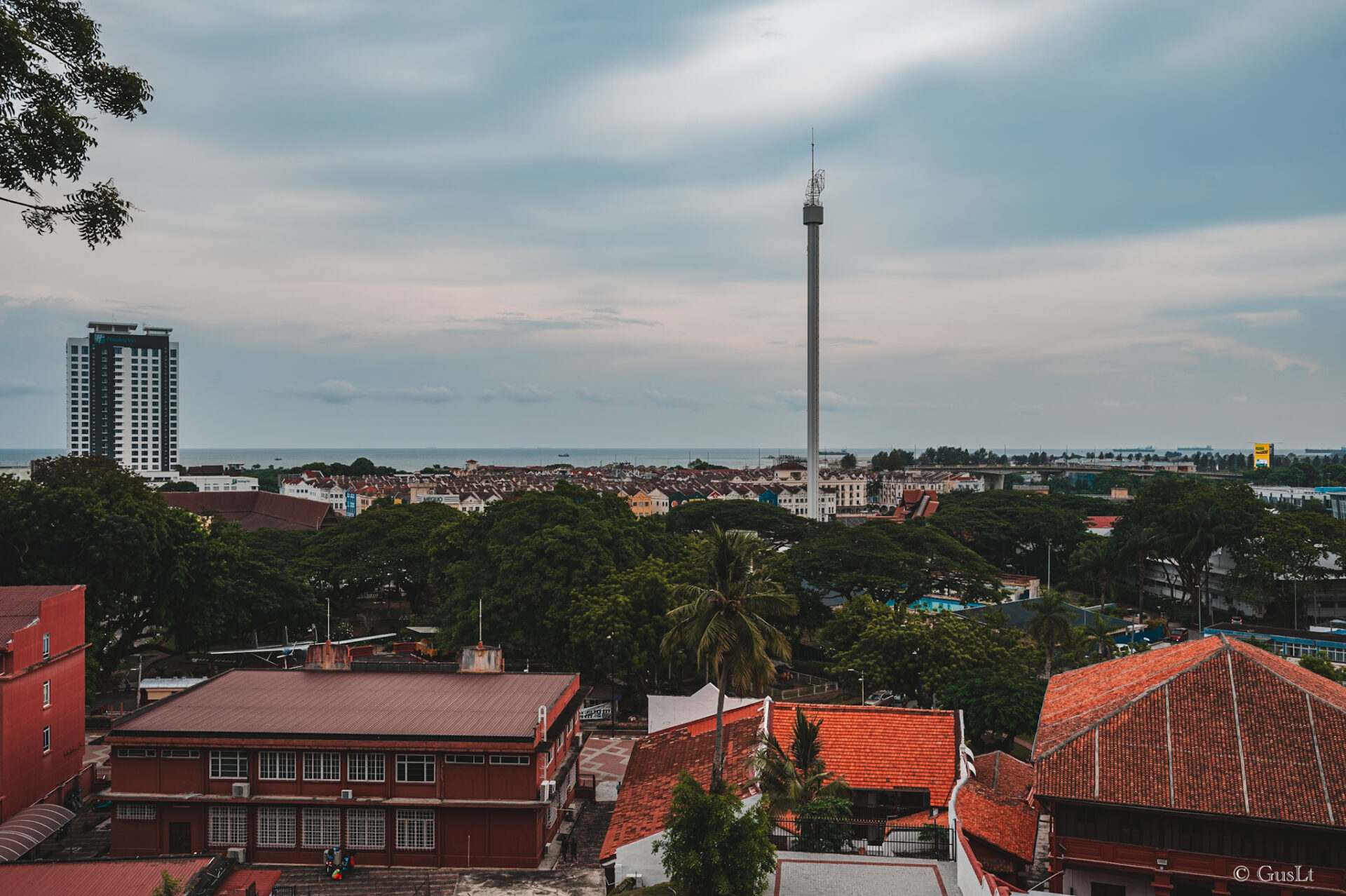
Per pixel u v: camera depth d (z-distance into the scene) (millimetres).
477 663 60938
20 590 59312
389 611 135125
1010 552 188250
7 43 23562
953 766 48250
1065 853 39000
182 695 55594
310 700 54906
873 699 85438
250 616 92188
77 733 60125
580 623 79750
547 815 51625
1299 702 40312
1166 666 45812
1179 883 37500
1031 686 67500
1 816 52094
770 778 44156
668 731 58531
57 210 26531
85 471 108062
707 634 45188
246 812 49531
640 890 40250
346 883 45969
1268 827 36500
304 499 193125
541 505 98375
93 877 35562
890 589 111688
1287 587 125000
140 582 81375
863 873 38281
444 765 48906
